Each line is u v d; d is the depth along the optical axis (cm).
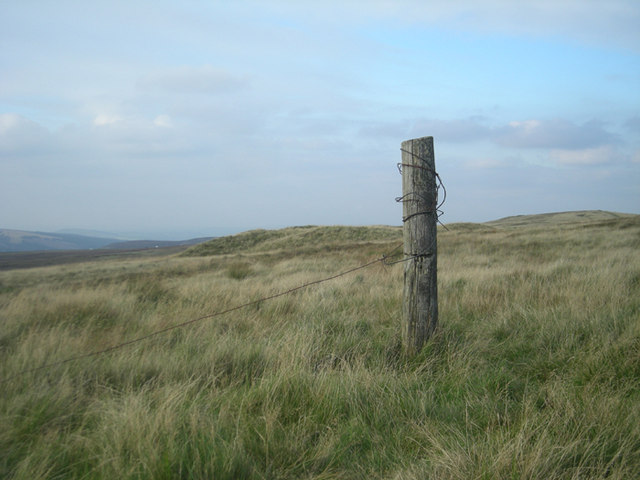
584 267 923
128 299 806
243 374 392
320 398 315
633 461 230
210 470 223
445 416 300
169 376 382
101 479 222
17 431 280
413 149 437
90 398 336
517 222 9375
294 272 1411
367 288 845
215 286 953
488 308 601
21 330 593
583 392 307
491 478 212
